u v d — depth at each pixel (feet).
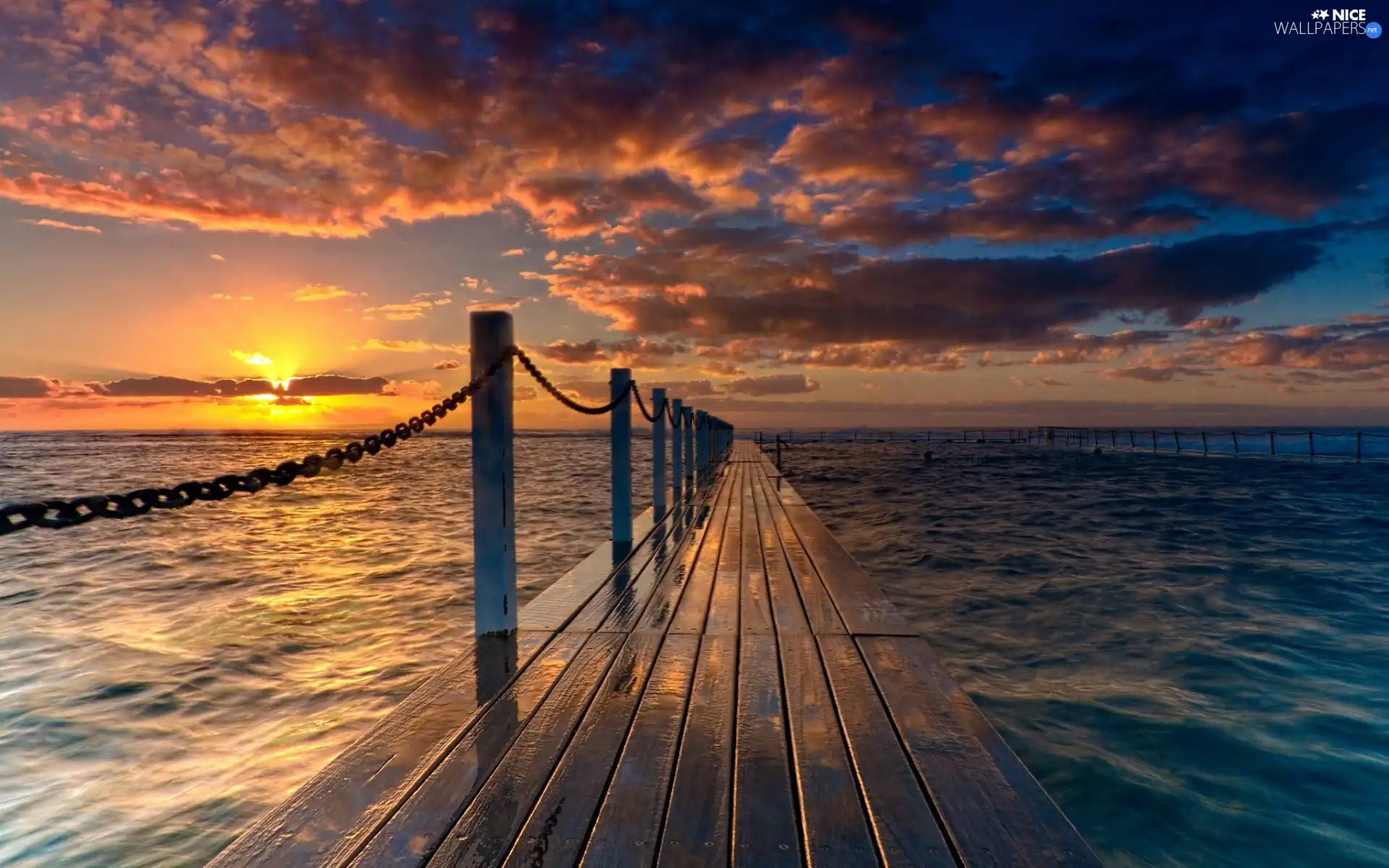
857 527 42.60
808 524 22.80
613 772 6.37
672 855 5.11
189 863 9.82
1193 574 28.32
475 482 10.42
